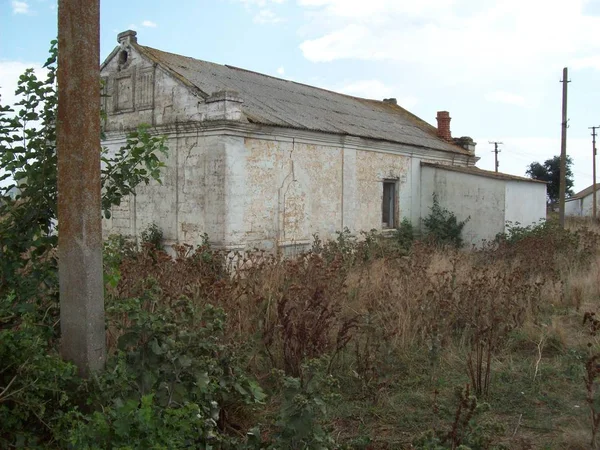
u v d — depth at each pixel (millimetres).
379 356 5906
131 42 13836
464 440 3787
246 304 6473
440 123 22859
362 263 10688
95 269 3834
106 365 3877
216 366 4309
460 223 18422
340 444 4180
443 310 6961
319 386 3789
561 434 4535
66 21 3746
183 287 6441
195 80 13352
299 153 14078
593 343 6523
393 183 18188
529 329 7105
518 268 9844
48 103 4324
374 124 18906
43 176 4227
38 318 4125
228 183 12133
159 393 3727
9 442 3414
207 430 3648
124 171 4539
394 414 4945
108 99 14453
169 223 13219
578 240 14141
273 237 13336
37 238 4230
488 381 5516
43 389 3473
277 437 3537
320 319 5980
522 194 18406
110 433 3105
